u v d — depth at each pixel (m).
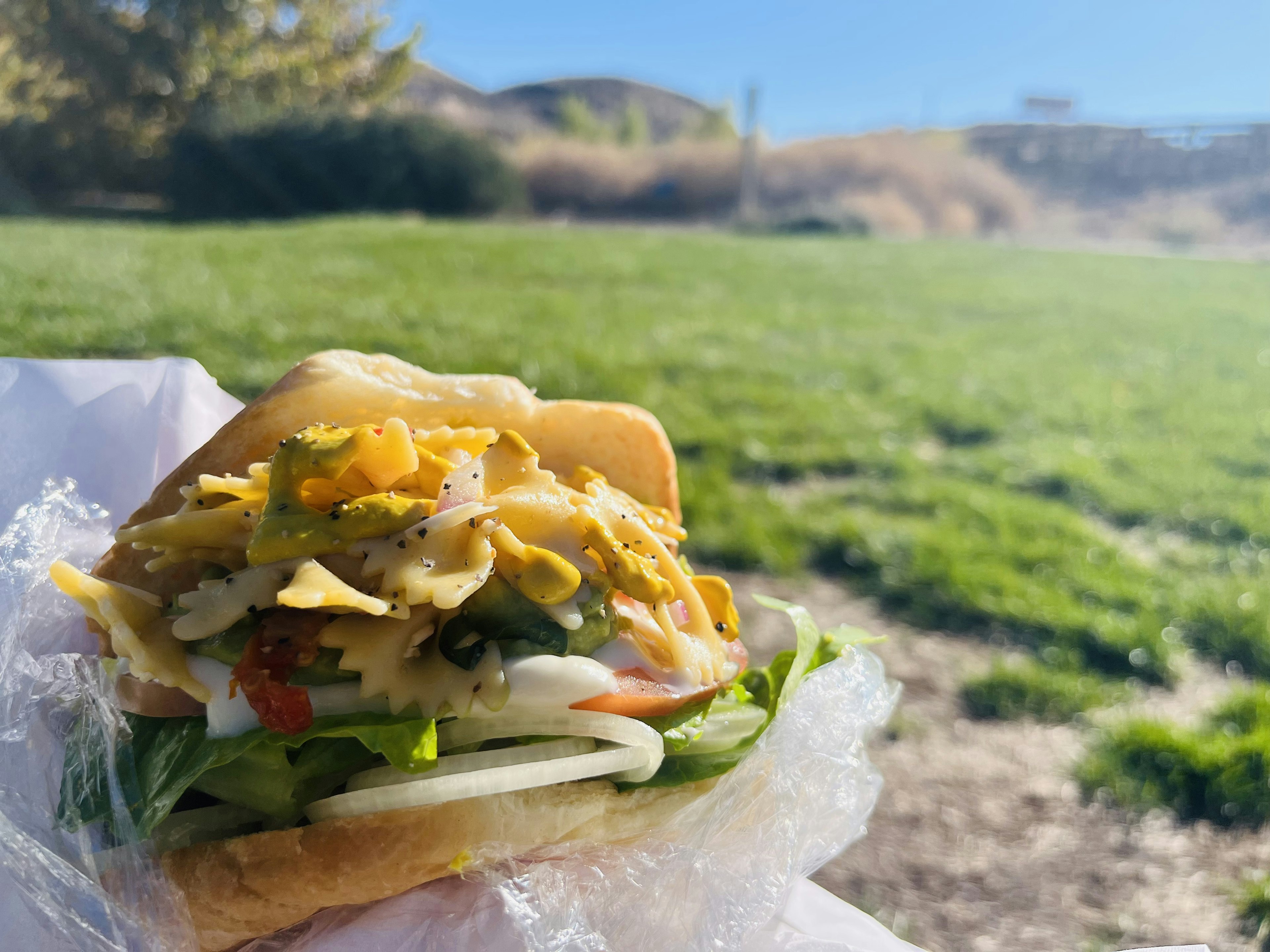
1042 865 3.22
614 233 25.02
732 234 30.00
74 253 12.91
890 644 4.67
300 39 26.73
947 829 3.37
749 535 5.67
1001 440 8.57
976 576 5.27
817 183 36.03
